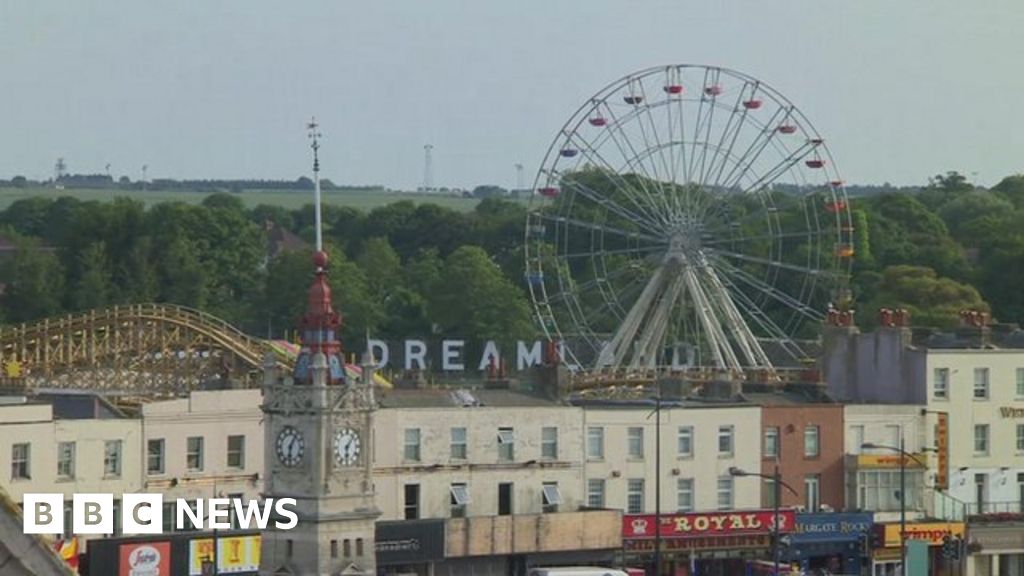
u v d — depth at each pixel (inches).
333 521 5600.4
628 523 7436.0
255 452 6865.2
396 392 7224.4
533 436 7396.7
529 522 7204.7
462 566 7081.7
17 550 1382.9
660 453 7672.2
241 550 6574.8
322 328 5654.5
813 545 7790.4
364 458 5689.0
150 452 6628.9
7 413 6279.5
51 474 6382.9
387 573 6929.1
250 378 7795.3
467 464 7239.2
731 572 7721.5
